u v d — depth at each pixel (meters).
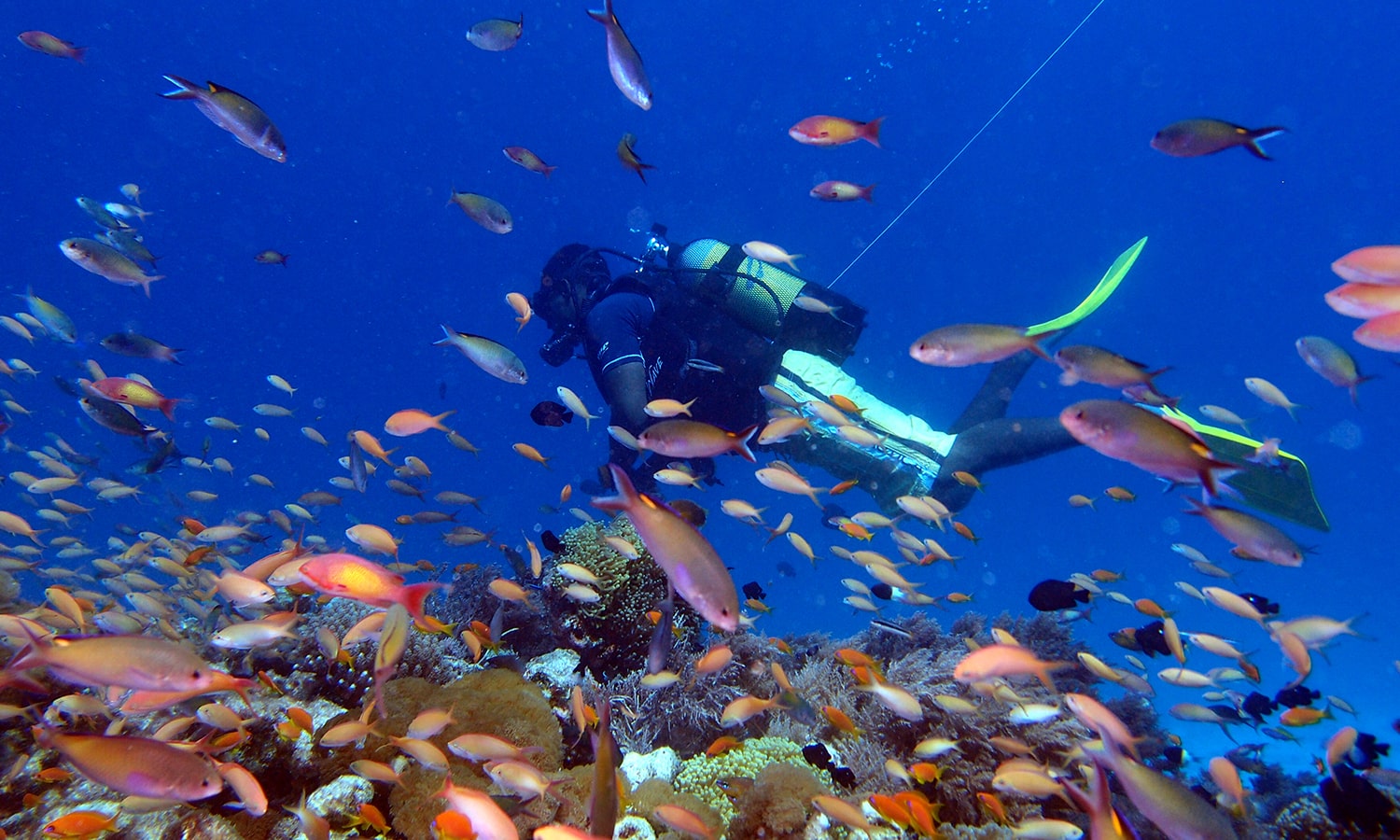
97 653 2.02
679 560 1.81
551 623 4.97
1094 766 2.07
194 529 5.12
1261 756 5.61
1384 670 15.84
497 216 4.63
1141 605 4.70
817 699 4.47
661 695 4.30
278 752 3.18
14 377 9.12
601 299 7.20
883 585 5.25
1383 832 3.49
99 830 2.59
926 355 2.98
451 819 2.27
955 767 3.72
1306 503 6.43
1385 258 2.71
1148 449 2.20
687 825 2.62
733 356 7.12
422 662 4.05
